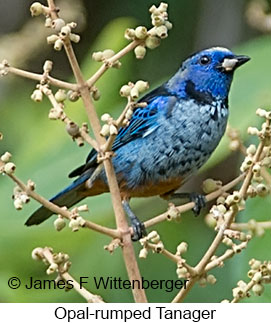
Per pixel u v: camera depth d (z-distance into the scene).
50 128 3.21
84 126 3.02
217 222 3.01
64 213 3.00
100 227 3.01
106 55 3.02
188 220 3.29
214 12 3.39
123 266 3.23
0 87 3.31
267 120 3.00
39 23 3.21
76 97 3.02
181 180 3.15
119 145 3.15
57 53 3.37
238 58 3.15
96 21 3.40
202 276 3.01
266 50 3.19
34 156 3.19
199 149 3.14
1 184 3.19
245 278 3.12
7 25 3.37
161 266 3.26
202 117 3.14
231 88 3.17
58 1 3.19
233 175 3.37
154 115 3.14
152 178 3.14
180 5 3.39
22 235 3.19
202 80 3.15
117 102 3.23
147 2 3.39
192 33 3.39
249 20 3.21
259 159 3.01
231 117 3.16
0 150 3.28
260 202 3.12
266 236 3.12
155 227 3.28
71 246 3.21
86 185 3.14
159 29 3.01
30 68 3.35
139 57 3.01
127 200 3.15
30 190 3.00
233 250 3.00
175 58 3.38
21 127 3.28
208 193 3.06
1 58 3.20
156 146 3.14
